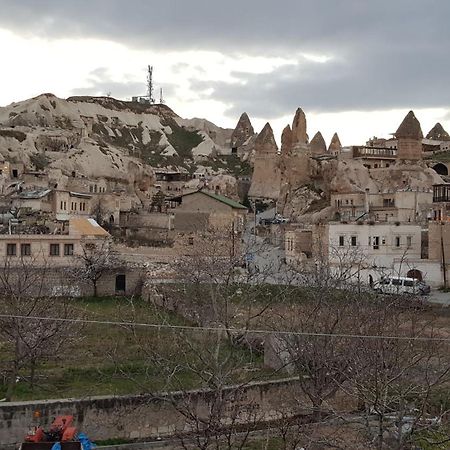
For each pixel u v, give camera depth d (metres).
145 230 80.81
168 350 26.52
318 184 109.38
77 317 35.94
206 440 17.16
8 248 53.19
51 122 165.50
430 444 17.45
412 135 95.81
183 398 20.48
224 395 20.83
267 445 17.94
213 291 35.25
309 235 63.25
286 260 62.03
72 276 51.16
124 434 21.34
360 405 22.06
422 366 23.27
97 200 90.00
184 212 80.62
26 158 114.06
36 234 55.34
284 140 128.38
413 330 24.55
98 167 120.44
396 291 37.06
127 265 55.88
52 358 28.94
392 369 18.34
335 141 139.62
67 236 54.88
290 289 37.31
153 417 21.56
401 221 63.28
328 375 21.56
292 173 111.62
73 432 19.45
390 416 19.08
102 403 21.30
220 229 68.25
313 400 21.03
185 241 69.12
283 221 91.38
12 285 41.12
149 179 129.88
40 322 28.69
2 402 21.12
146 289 50.22
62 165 114.62
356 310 26.12
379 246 56.75
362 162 100.38
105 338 33.19
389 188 88.12
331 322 26.78
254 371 25.14
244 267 50.72
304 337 24.25
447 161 110.19
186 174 140.75
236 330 24.44
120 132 194.62
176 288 44.19
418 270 52.84
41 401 20.95
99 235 56.97
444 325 33.56
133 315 30.08
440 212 64.00
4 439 20.31
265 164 131.12
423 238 58.16
